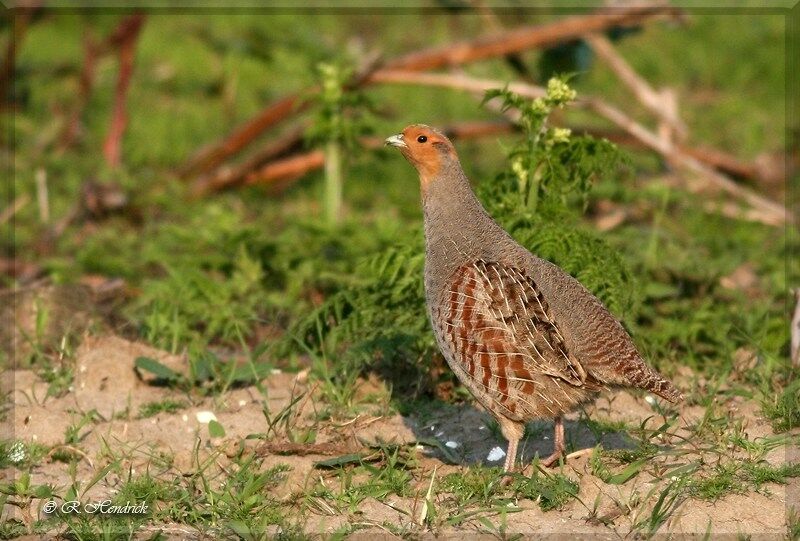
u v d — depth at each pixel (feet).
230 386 35.78
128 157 63.36
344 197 58.08
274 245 45.80
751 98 73.20
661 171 59.11
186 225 53.21
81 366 36.32
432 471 30.40
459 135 56.85
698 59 77.20
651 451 30.32
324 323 37.86
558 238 33.35
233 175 59.00
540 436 32.58
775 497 28.32
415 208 51.44
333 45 71.10
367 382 35.65
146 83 71.61
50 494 28.71
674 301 41.55
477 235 30.12
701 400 34.22
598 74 73.67
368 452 30.83
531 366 28.37
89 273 48.24
